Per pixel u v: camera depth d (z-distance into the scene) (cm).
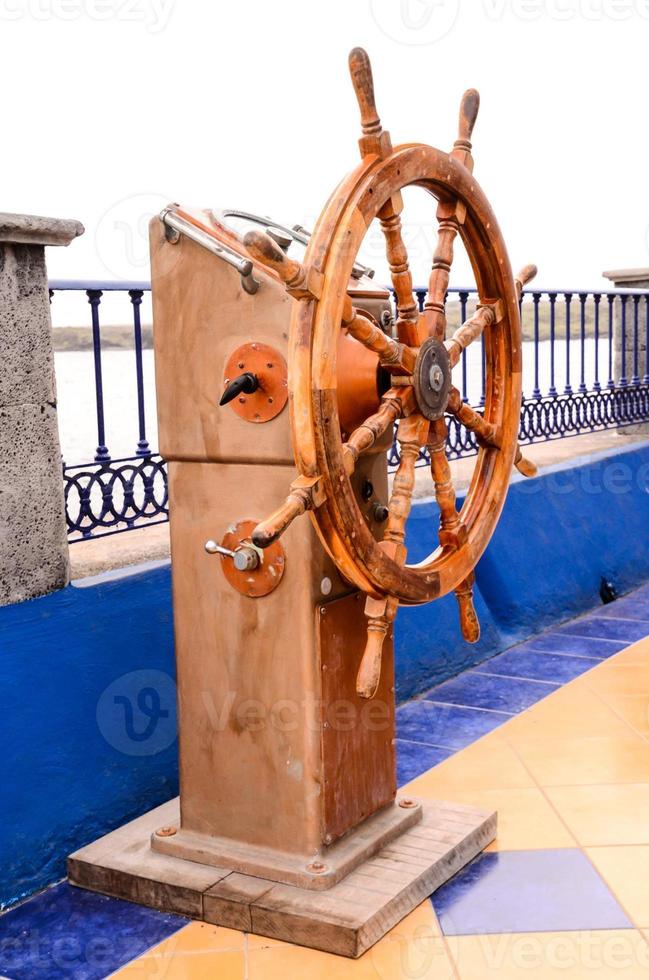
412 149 194
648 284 634
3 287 238
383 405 193
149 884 220
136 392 287
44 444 251
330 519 181
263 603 214
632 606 474
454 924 210
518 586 434
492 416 235
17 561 243
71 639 250
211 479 218
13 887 226
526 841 247
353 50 179
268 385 205
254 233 163
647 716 330
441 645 378
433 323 208
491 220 222
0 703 232
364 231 180
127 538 318
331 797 218
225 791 225
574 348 574
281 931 206
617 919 212
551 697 352
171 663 274
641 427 624
